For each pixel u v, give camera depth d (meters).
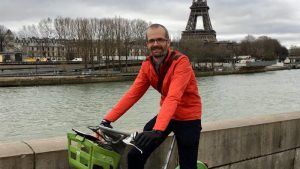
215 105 42.28
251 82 78.31
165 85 3.22
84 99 46.34
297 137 6.00
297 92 57.19
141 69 3.39
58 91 57.28
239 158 5.23
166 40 3.16
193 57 113.00
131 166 3.31
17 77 68.44
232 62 136.25
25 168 3.49
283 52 193.88
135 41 108.31
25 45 141.50
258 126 5.42
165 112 2.93
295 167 6.04
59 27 110.50
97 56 107.38
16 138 26.81
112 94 51.94
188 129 3.29
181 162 3.39
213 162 4.93
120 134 2.85
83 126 30.50
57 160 3.66
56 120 32.81
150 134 2.79
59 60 114.88
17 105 41.72
